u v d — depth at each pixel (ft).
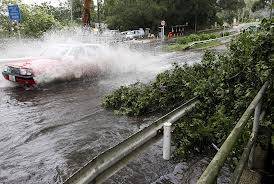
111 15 168.96
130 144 12.87
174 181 15.20
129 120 25.07
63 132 22.08
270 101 14.96
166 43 117.29
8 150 19.04
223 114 19.11
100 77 44.62
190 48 96.94
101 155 10.93
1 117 25.31
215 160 6.66
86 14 81.51
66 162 17.49
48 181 15.55
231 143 7.72
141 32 149.28
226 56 25.90
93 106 29.14
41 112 26.94
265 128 14.11
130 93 28.14
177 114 18.71
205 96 22.02
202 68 30.83
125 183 15.10
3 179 15.70
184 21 192.75
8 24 80.33
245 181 12.61
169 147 16.56
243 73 20.22
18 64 36.47
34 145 19.81
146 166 16.75
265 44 17.25
